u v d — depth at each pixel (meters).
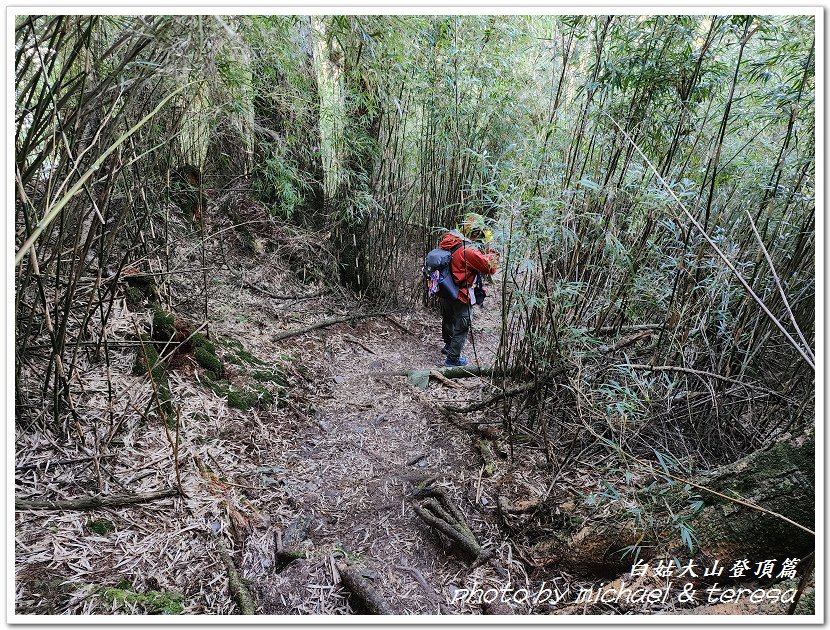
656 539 1.76
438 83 4.09
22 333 1.86
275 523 2.08
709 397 2.23
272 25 2.69
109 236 2.09
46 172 2.12
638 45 2.32
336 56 3.99
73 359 1.92
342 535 2.16
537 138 2.53
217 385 2.75
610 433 2.31
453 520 2.22
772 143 2.51
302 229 4.82
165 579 1.62
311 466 2.56
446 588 1.98
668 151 2.42
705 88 2.27
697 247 2.23
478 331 4.80
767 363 2.57
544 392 2.55
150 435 2.17
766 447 1.64
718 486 1.66
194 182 3.70
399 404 3.29
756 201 2.50
